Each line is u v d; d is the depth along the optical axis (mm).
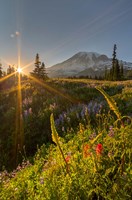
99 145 5391
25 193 6812
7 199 6766
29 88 32844
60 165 6270
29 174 8211
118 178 4648
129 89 22062
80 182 5254
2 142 16547
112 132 7348
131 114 11922
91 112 14570
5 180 8875
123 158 4836
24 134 16297
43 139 14859
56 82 36375
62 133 13320
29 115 19438
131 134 4719
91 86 29047
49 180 5980
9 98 30312
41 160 9977
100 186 4824
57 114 18688
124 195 4324
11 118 20875
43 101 24891
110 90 26266
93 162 5473
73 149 8453
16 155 14234
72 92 26734
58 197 5227
